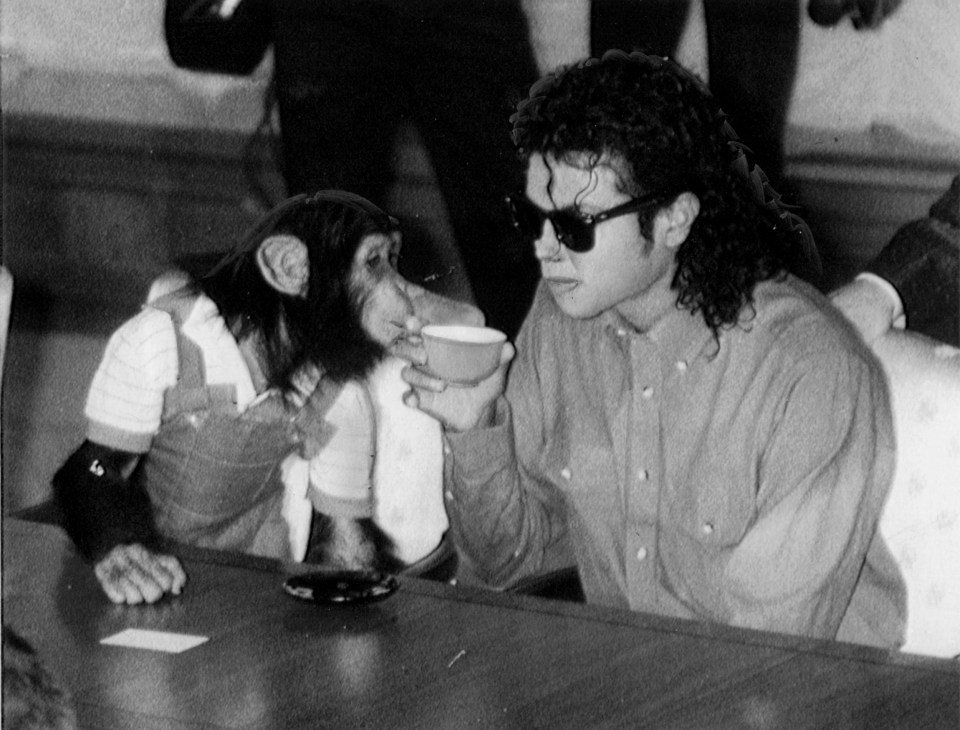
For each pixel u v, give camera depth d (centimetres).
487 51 268
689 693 153
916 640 240
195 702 152
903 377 244
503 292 262
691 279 229
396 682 157
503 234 262
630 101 220
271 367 277
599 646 168
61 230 283
